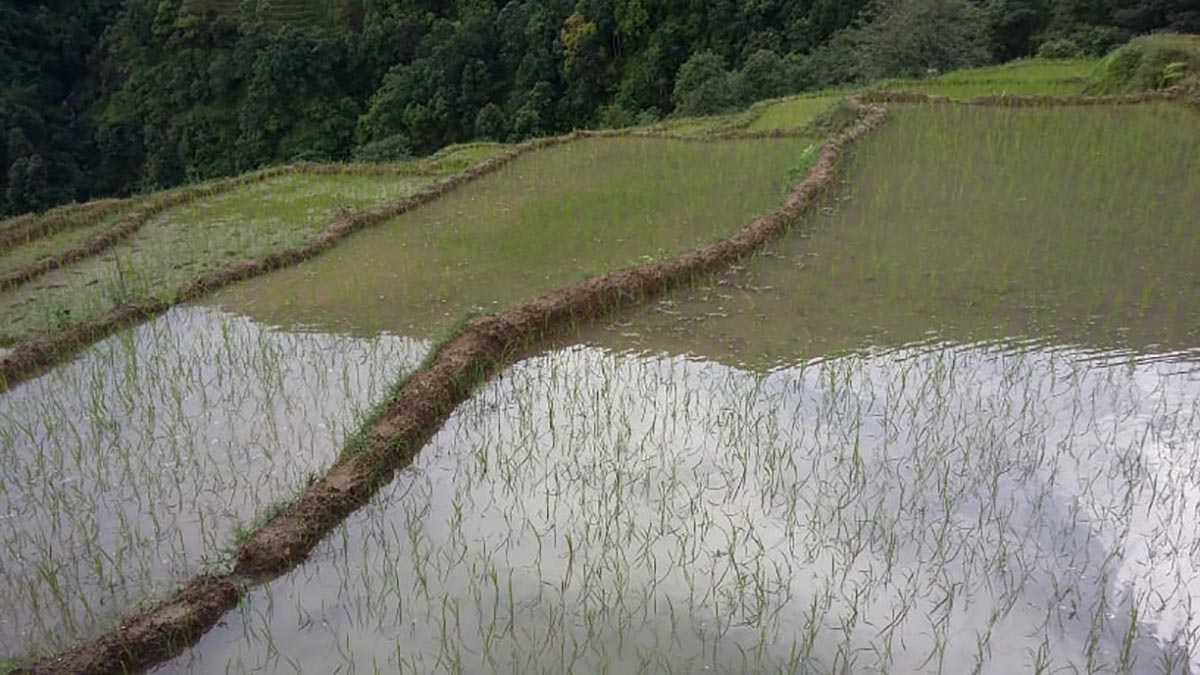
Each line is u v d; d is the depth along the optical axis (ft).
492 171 42.70
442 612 15.05
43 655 14.15
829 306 26.48
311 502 17.47
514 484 18.81
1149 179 35.37
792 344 24.39
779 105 58.23
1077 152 38.40
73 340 25.90
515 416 21.63
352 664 13.98
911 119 43.88
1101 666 13.76
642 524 17.38
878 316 25.72
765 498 18.04
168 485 18.88
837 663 13.94
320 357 24.84
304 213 40.04
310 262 32.89
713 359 23.84
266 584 15.84
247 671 13.91
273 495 18.42
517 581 15.83
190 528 17.42
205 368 24.40
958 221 32.17
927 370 22.74
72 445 20.63
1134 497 17.69
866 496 17.99
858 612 15.02
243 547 16.24
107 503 18.29
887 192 35.09
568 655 14.17
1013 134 41.01
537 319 25.45
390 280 30.50
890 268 28.73
